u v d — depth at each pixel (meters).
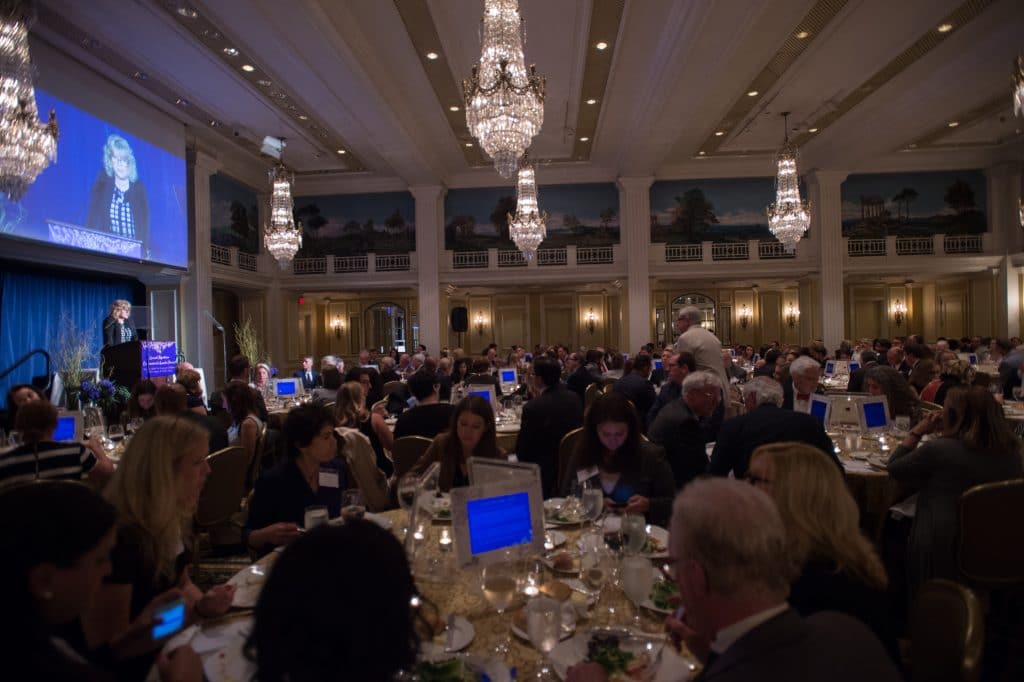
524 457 4.71
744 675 1.09
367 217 17.44
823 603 1.54
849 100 12.09
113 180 10.24
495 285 17.72
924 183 16.25
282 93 10.83
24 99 5.57
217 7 8.02
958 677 1.43
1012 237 15.82
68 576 1.18
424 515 2.59
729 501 1.20
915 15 8.93
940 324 20.06
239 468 4.66
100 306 12.02
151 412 6.01
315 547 0.90
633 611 1.87
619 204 16.95
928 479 3.13
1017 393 7.32
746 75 10.59
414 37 9.48
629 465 2.96
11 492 1.21
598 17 8.95
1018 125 13.79
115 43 8.98
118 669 1.72
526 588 1.99
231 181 15.50
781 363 8.42
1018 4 8.66
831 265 16.08
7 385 9.70
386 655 0.86
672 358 5.08
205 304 13.52
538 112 6.84
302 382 10.87
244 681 1.50
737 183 16.73
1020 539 2.88
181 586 2.18
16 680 1.04
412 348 21.69
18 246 8.66
